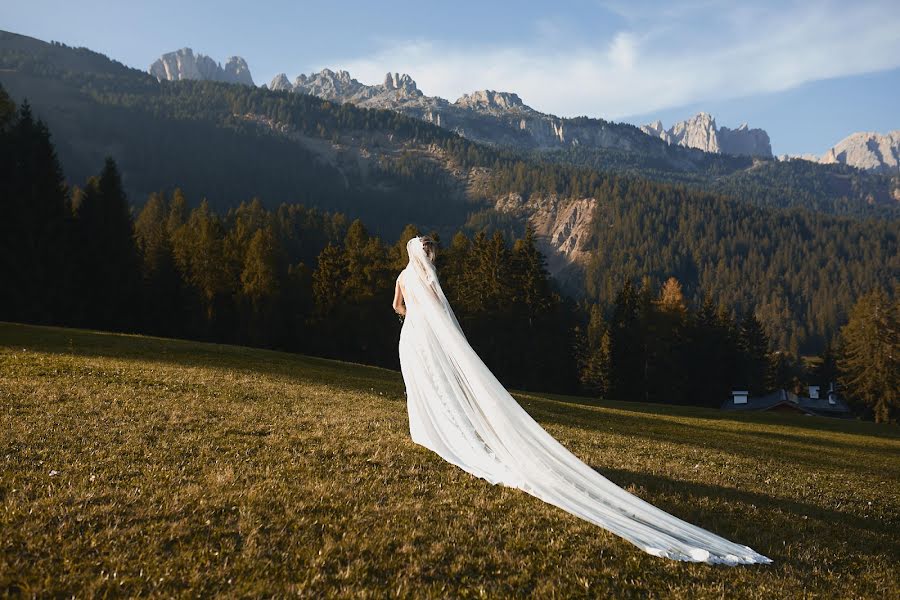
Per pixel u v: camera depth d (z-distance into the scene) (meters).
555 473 7.76
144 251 75.19
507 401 8.09
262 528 5.68
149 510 5.76
